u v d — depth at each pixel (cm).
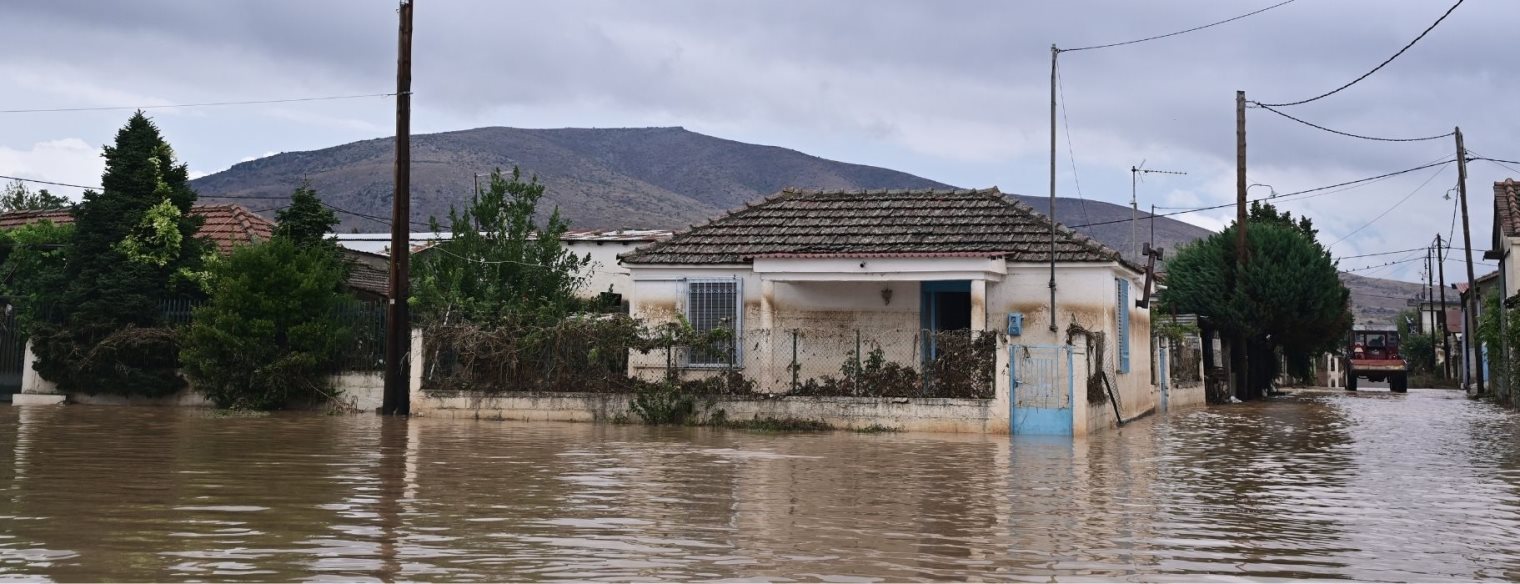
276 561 898
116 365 2820
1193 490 1395
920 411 2241
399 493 1285
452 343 2528
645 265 2681
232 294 2652
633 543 992
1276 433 2350
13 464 1540
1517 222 3716
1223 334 4219
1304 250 4256
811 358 2616
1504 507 1272
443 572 866
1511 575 905
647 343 2455
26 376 2927
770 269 2550
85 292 2873
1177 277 4300
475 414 2497
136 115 3005
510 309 2716
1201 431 2395
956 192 2791
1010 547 998
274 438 1973
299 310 2698
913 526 1099
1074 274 2514
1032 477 1508
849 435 2173
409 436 2042
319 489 1312
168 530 1029
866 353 2597
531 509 1175
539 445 1891
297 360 2633
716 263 2650
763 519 1129
